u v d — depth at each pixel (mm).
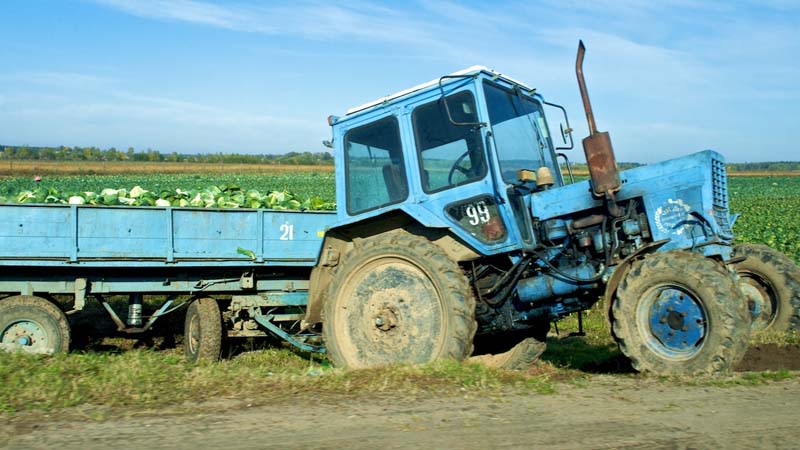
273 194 12180
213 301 9328
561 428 4480
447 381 5727
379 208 7406
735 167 131500
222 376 6109
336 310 7160
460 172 6977
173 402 5359
